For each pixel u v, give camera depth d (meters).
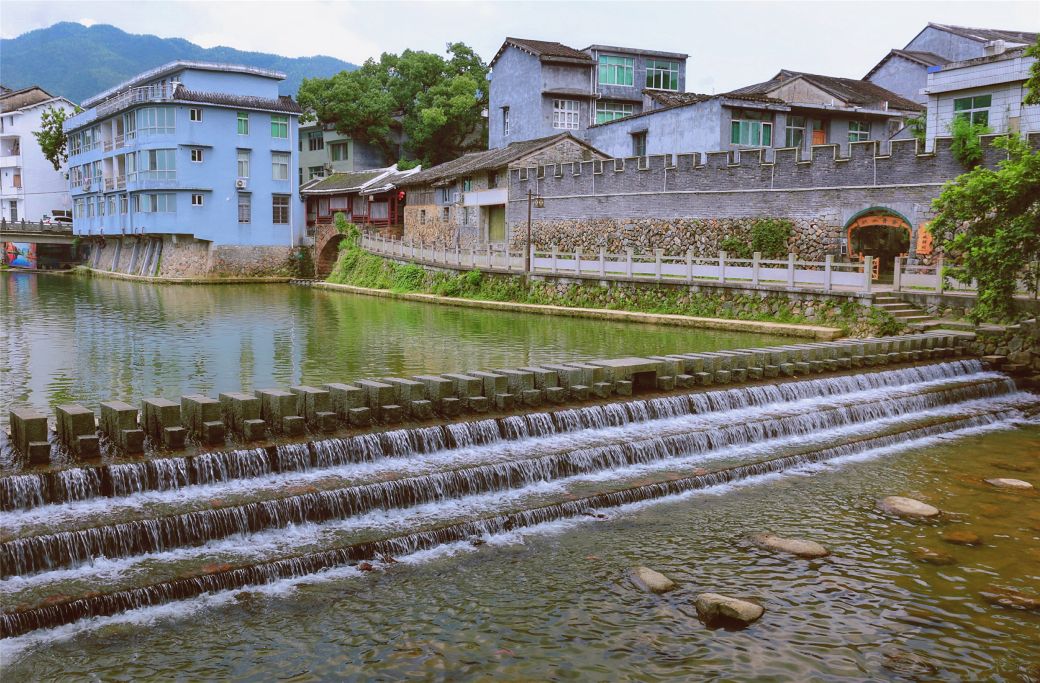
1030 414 19.22
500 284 39.25
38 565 9.34
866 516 12.34
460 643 8.61
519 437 14.49
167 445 12.01
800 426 16.45
